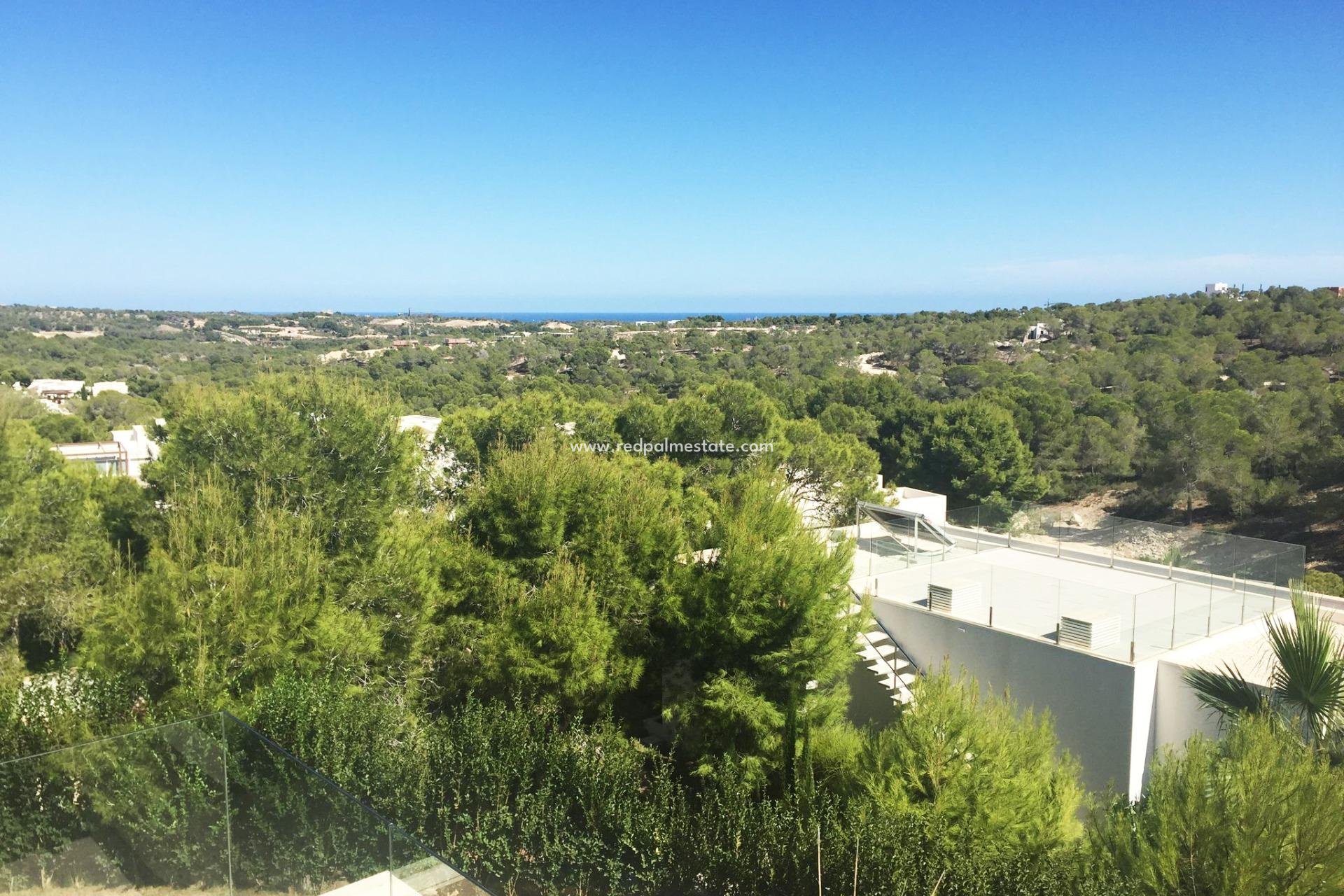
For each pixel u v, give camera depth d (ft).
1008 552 67.21
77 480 54.08
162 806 24.98
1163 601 44.47
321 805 25.00
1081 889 27.86
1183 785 27.76
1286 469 146.61
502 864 32.60
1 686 35.42
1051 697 45.34
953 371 218.38
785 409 181.27
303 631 40.40
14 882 22.38
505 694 43.98
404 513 55.98
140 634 35.94
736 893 31.50
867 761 36.09
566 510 51.01
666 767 37.65
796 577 41.57
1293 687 31.12
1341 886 22.77
